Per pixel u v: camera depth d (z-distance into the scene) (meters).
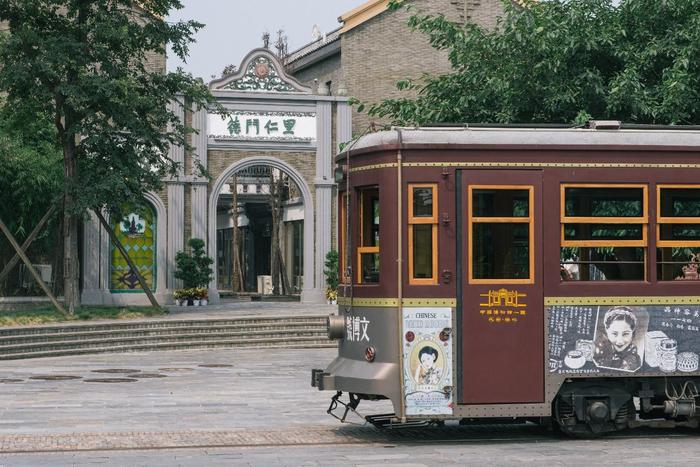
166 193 31.83
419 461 10.02
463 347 11.12
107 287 31.03
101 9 25.00
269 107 33.16
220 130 32.66
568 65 18.83
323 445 11.09
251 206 46.38
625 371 11.38
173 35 25.75
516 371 11.17
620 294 11.39
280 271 41.22
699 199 11.57
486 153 11.20
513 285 11.19
